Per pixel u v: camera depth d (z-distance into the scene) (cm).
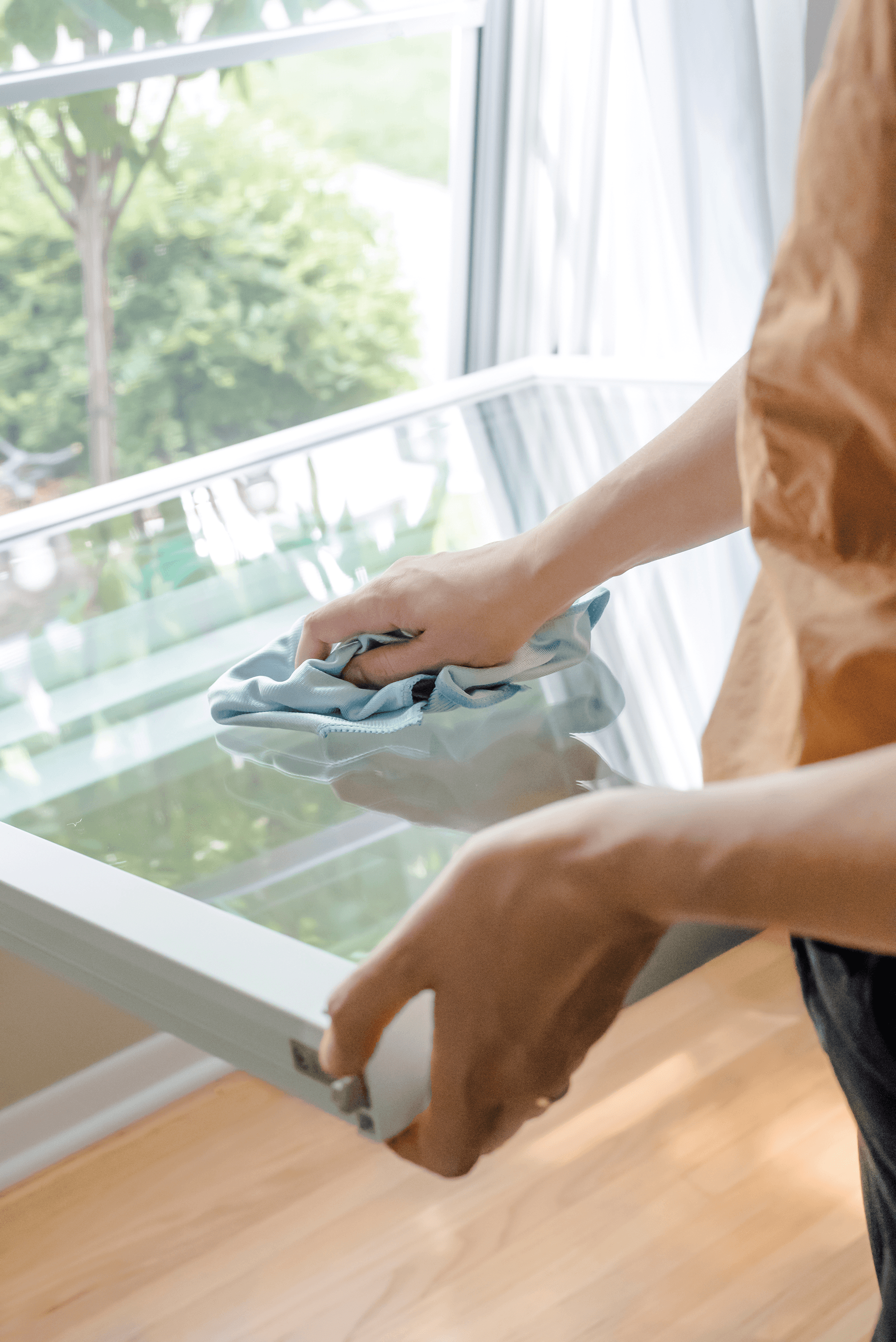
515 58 190
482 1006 35
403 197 446
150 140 353
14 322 393
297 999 41
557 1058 36
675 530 61
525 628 66
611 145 181
